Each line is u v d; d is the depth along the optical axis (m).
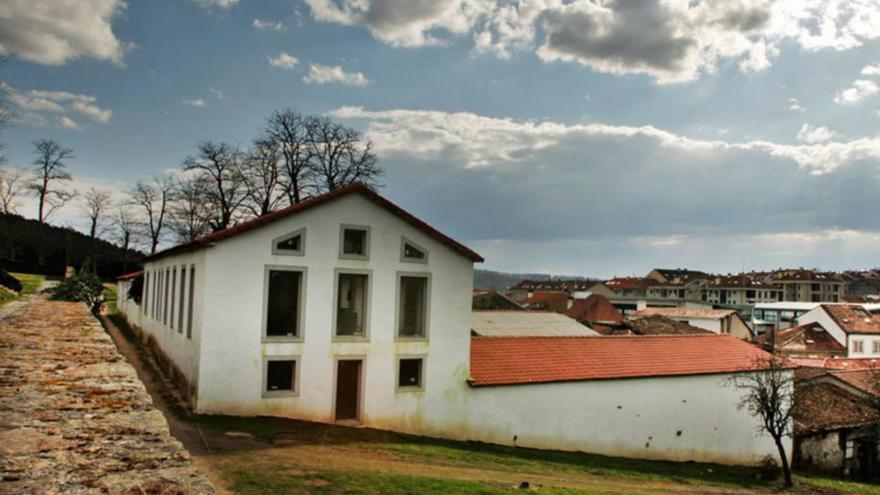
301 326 21.88
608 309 83.56
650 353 30.02
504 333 38.06
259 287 21.31
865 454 33.75
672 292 134.75
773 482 26.56
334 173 54.97
